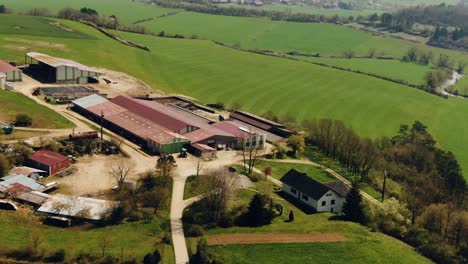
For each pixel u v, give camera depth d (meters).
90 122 170.12
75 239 96.56
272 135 185.50
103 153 146.75
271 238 106.00
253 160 153.38
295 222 117.12
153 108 182.38
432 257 109.69
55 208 107.44
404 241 117.31
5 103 168.12
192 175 137.88
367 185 157.00
